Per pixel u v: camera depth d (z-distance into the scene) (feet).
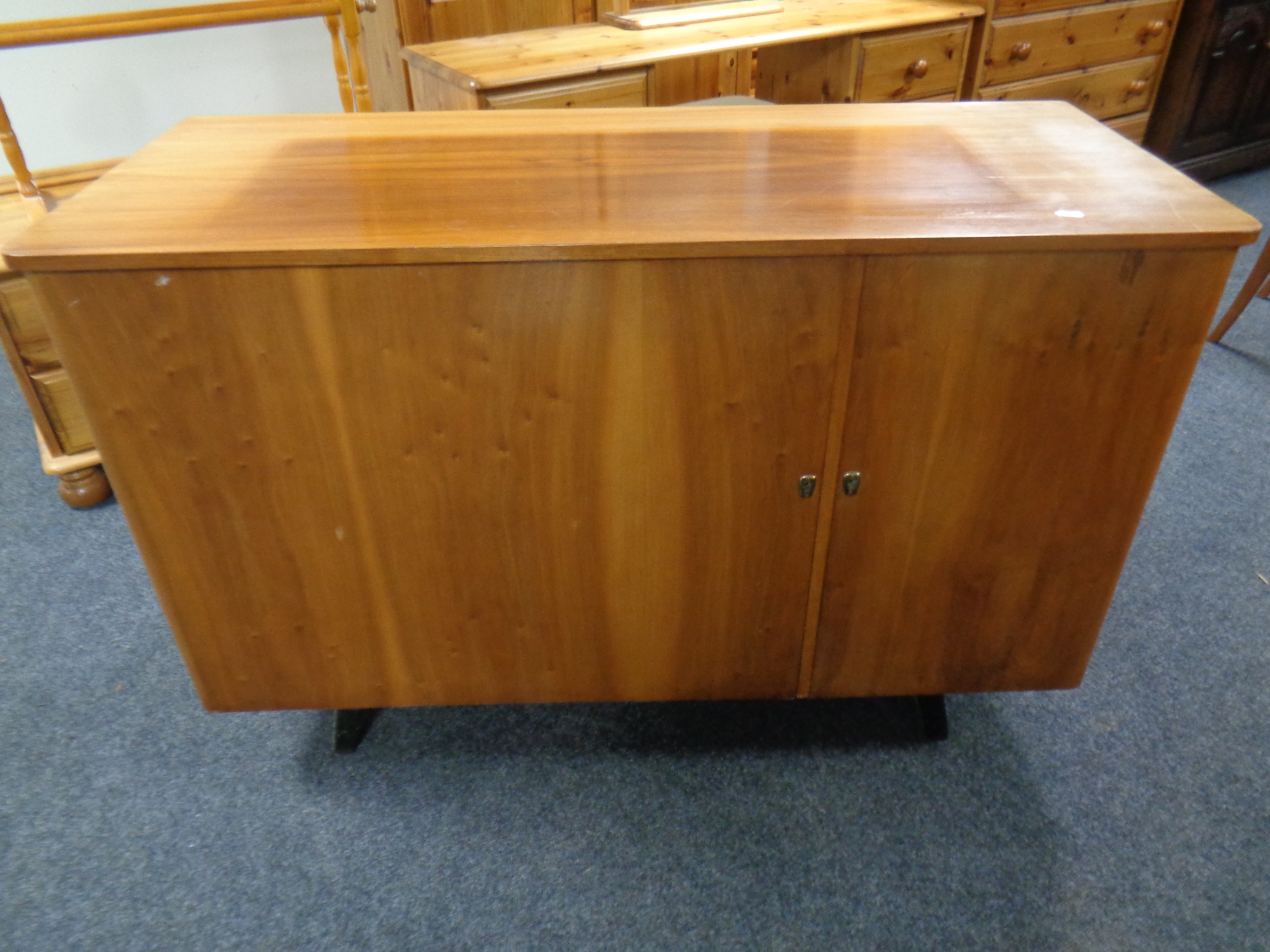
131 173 3.38
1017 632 3.74
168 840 3.91
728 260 2.79
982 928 3.55
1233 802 4.00
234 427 3.06
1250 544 5.45
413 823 3.97
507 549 3.42
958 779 4.13
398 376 2.99
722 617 3.65
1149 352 3.01
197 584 3.43
